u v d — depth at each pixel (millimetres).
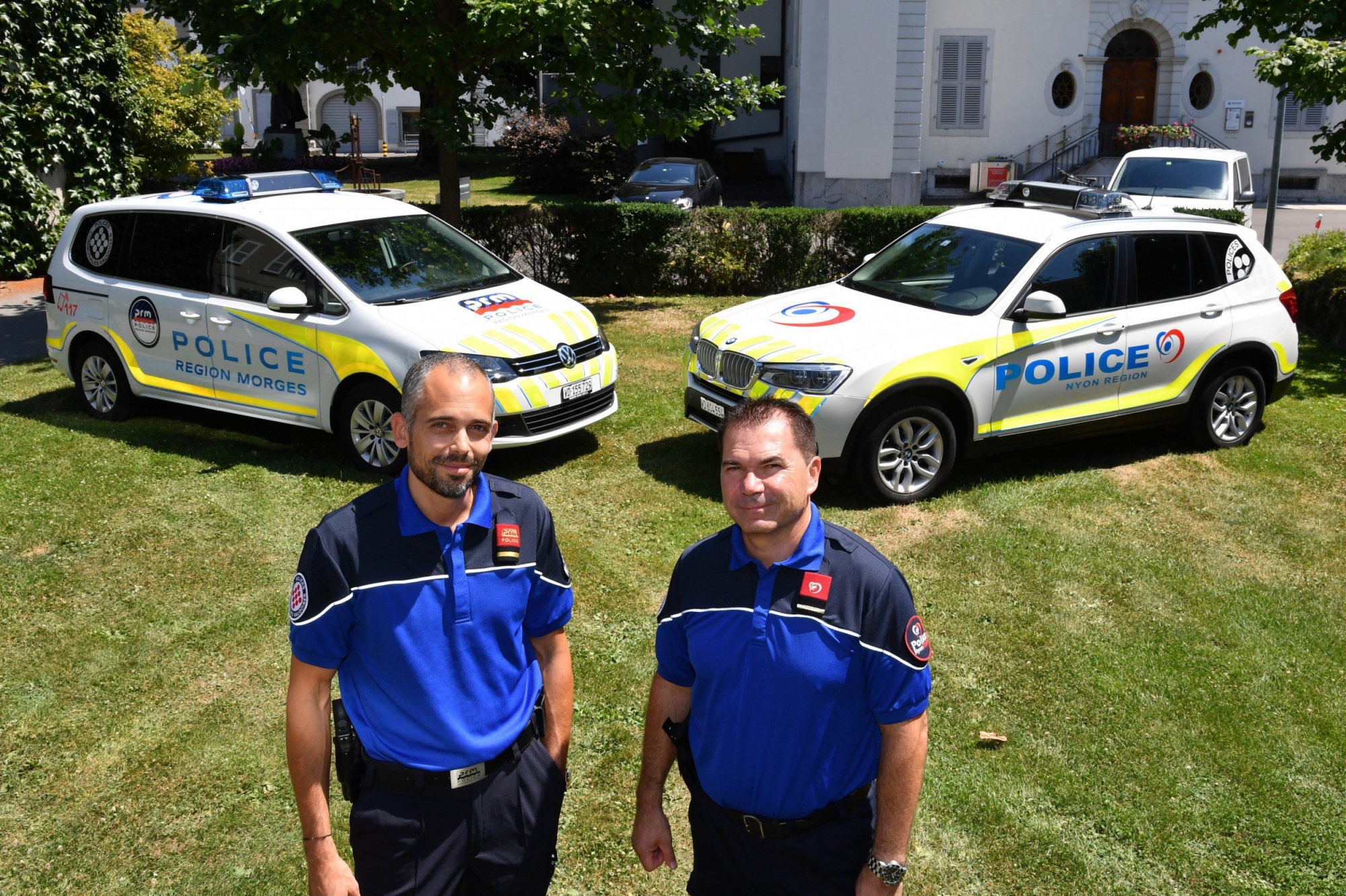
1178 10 25484
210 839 3641
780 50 30219
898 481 6457
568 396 6871
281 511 6270
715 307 12203
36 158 13344
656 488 6648
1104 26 25328
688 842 3676
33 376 9164
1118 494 6641
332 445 7434
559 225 12602
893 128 22609
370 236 7270
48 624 4977
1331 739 4207
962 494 6617
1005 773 3980
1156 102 26562
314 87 41750
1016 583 5469
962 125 26000
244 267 7109
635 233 12617
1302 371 9508
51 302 7988
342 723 2643
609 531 6051
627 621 5070
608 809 3801
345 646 2520
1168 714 4363
